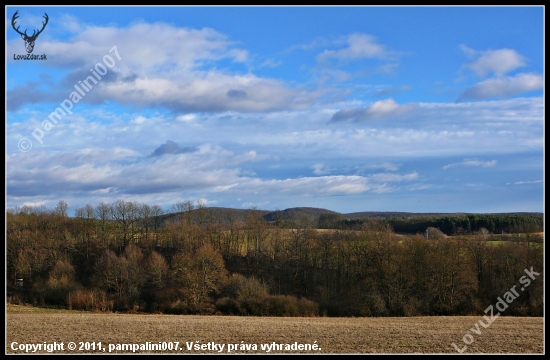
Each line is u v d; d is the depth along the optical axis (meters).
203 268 63.28
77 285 67.00
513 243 67.69
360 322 42.12
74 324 36.53
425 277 62.91
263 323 39.53
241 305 58.22
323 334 33.03
